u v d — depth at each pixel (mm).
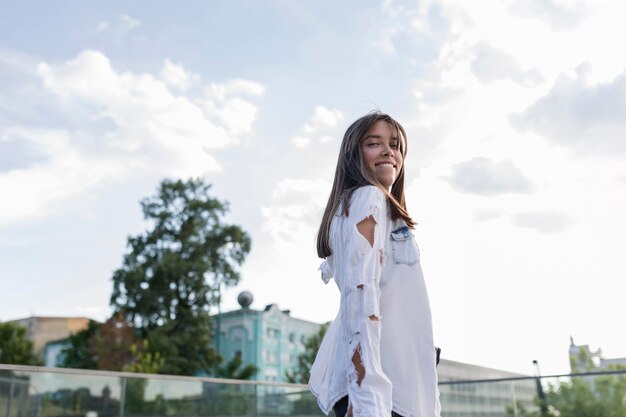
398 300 1008
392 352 968
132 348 34344
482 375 26938
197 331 35875
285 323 47500
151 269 36562
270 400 6418
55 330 49688
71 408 4750
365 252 948
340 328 1059
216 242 38875
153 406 5402
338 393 1008
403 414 929
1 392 4203
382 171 1126
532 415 6469
